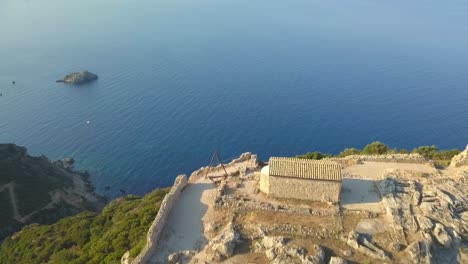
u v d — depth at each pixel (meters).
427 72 186.88
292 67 196.50
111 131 139.88
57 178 115.00
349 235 41.03
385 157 56.69
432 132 132.62
